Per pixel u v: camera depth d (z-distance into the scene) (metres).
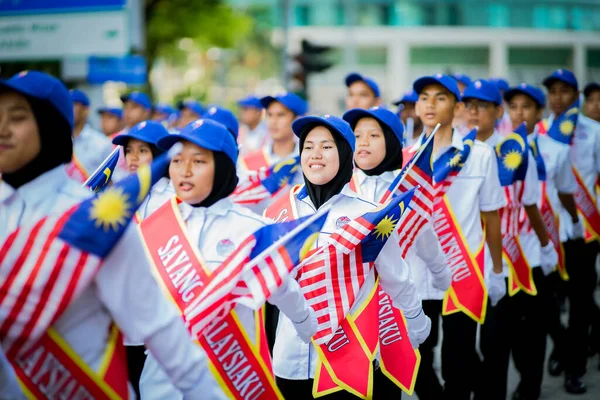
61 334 4.34
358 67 80.12
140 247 4.48
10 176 4.47
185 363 4.64
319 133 6.85
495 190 8.96
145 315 4.48
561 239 11.76
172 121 17.19
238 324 5.95
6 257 4.26
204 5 32.59
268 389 6.10
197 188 6.05
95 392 4.41
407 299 6.90
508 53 79.75
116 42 19.52
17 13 19.88
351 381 6.57
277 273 5.55
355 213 6.88
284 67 32.03
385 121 8.30
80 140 13.43
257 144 19.52
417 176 7.45
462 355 8.81
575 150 12.04
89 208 4.28
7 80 4.29
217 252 6.09
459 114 9.25
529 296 10.12
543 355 10.07
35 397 4.37
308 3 76.12
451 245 8.79
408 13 78.12
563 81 12.05
